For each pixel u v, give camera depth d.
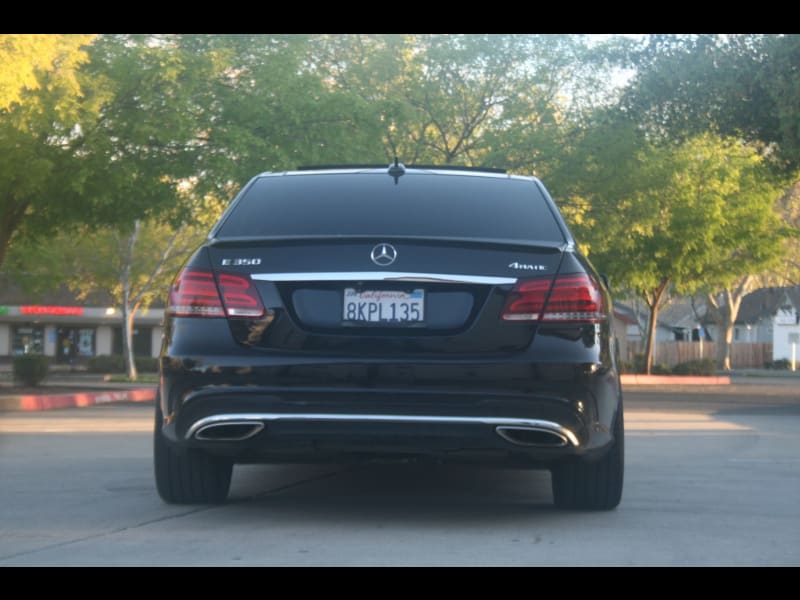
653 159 26.58
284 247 4.65
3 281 30.88
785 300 74.31
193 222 19.77
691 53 20.17
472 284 4.56
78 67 16.48
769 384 35.38
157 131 17.50
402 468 7.06
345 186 5.20
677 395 23.83
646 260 33.88
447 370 4.45
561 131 26.44
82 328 57.00
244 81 19.64
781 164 20.30
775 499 5.96
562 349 4.53
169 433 4.70
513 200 5.14
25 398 16.53
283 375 4.49
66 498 5.68
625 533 4.75
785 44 18.84
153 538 4.53
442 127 27.05
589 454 4.66
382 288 4.57
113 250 35.81
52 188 18.14
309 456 4.72
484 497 5.77
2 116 16.19
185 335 4.63
